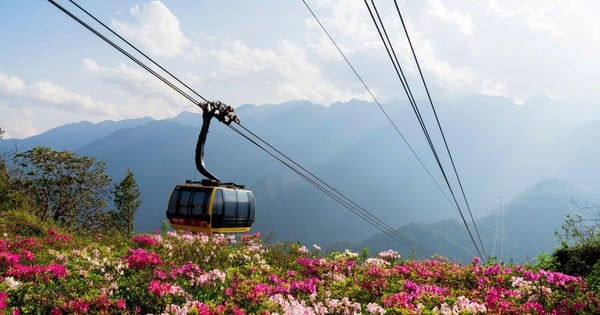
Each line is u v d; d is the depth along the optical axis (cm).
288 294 878
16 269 873
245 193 2845
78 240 1550
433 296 912
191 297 816
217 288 912
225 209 2595
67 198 5125
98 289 831
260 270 1121
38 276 866
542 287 977
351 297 960
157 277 930
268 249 1503
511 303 877
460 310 819
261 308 785
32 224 2134
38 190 4888
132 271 1001
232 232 2703
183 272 951
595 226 1431
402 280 1079
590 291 967
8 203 3023
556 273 1109
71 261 1102
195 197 2570
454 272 1195
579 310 866
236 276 973
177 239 1503
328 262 1248
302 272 1202
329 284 1030
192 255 1258
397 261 1437
